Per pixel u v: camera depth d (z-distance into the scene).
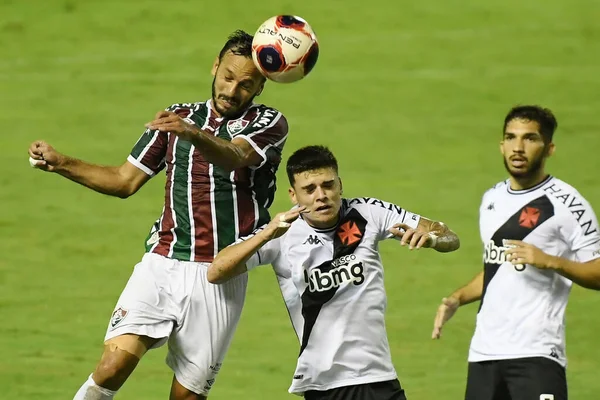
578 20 74.81
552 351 21.61
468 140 58.28
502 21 75.19
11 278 41.00
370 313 21.81
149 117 61.28
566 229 21.92
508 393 21.92
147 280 23.52
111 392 23.05
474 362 22.36
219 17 75.25
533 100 63.69
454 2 77.81
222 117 23.89
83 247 44.62
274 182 24.56
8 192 51.09
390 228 21.61
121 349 22.88
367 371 21.78
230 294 23.80
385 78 67.19
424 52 70.88
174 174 23.81
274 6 76.88
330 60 69.88
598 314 37.56
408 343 34.84
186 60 69.44
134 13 76.12
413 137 58.69
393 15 76.25
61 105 63.19
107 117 61.38
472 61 69.44
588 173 53.19
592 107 62.56
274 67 23.17
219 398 30.09
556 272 21.09
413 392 30.52
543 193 22.23
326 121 60.88
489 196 22.94
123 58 70.00
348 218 21.95
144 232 46.50
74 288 40.09
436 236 21.58
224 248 22.75
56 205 49.56
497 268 22.27
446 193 50.94
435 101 63.81
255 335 35.72
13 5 77.25
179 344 23.77
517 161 22.17
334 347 21.69
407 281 40.91
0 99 64.12
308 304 21.86
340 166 54.44
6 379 31.23
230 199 23.66
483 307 22.41
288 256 21.94
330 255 21.81
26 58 70.50
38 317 37.00
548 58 69.69
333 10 76.81
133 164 24.39
